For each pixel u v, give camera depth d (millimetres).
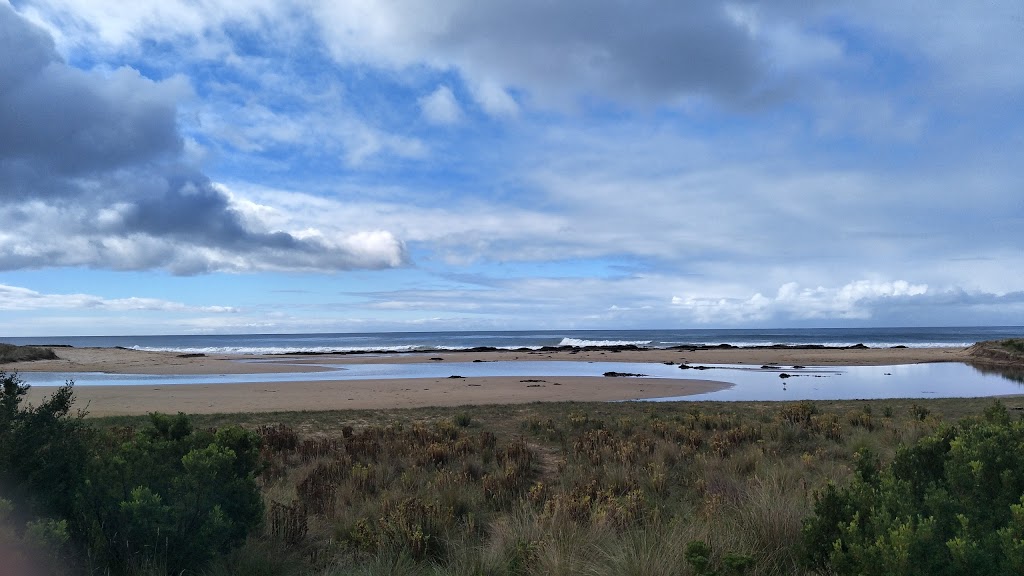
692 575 4312
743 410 17438
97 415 17859
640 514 6359
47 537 4004
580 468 9352
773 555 4645
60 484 5020
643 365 45719
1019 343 46219
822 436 12320
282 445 11977
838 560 3523
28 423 5203
